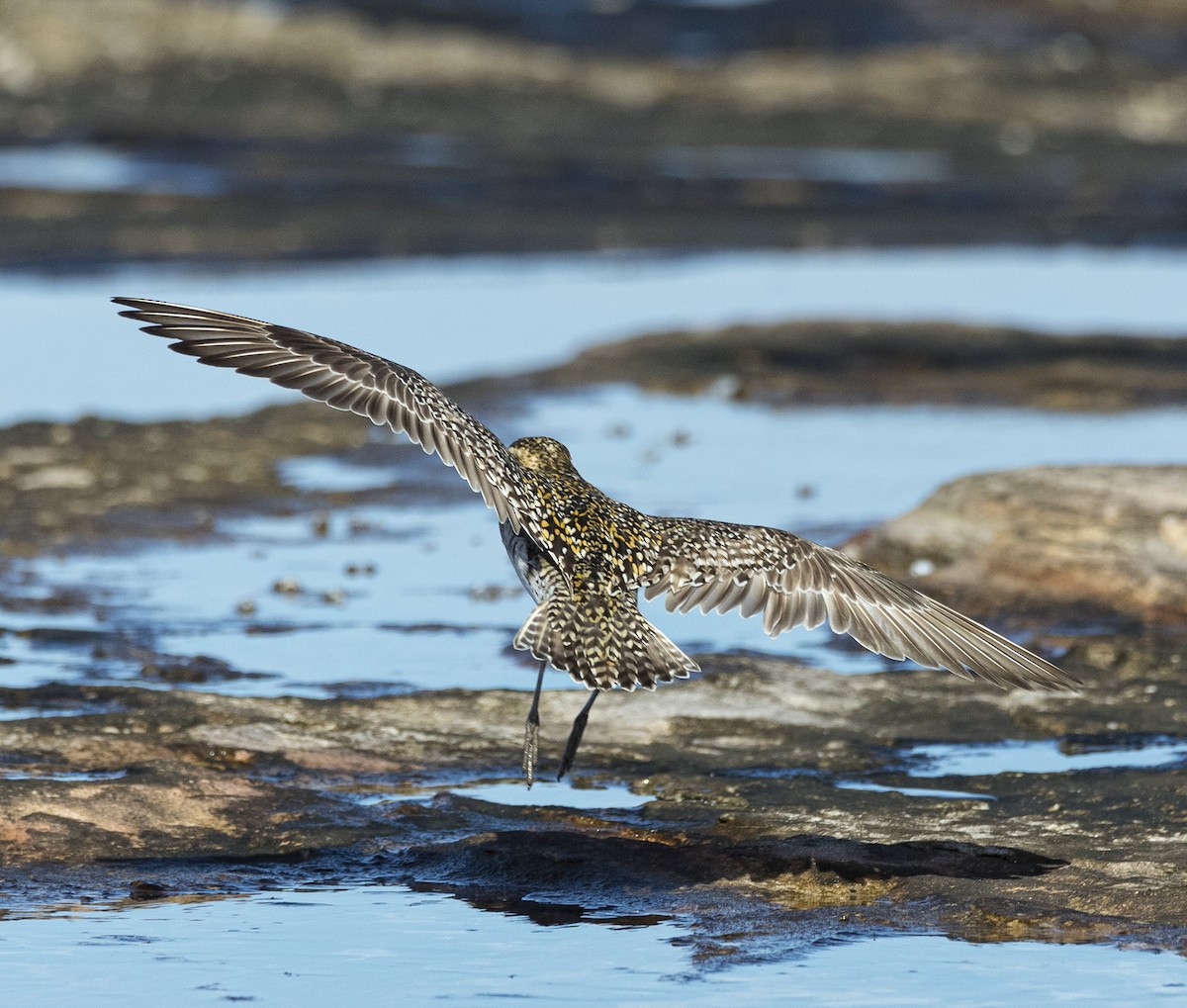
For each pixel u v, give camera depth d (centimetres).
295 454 2000
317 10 6631
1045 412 2317
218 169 4400
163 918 834
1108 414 2300
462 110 5575
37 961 782
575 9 7281
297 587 1472
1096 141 5688
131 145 4731
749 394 2391
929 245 3903
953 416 2283
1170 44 7231
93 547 1608
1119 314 3114
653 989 754
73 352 2597
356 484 1892
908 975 766
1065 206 4509
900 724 1136
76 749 1037
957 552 1432
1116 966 773
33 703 1126
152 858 904
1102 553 1392
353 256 3441
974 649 696
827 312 3069
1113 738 1109
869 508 1756
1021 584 1395
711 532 757
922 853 906
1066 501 1434
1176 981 758
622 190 4406
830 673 1214
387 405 686
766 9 7369
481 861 902
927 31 7150
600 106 5769
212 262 3300
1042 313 3105
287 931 820
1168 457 2025
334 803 977
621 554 743
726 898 855
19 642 1299
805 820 954
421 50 6128
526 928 826
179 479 1855
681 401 2362
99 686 1148
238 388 2419
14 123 4956
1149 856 895
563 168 4694
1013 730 1127
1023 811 965
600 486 1858
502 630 1369
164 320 667
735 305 3122
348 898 861
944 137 5622
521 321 2912
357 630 1362
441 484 1905
